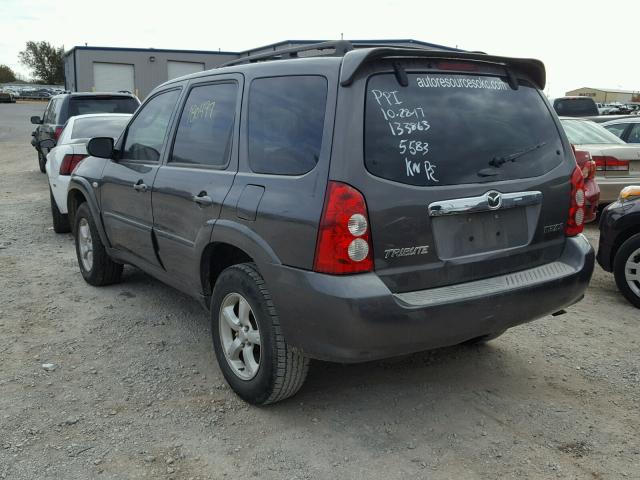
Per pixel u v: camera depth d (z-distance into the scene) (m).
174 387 3.88
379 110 3.07
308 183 3.09
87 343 4.54
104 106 12.44
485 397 3.78
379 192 2.98
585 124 10.05
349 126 2.99
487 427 3.44
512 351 4.48
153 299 5.51
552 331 4.87
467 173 3.24
